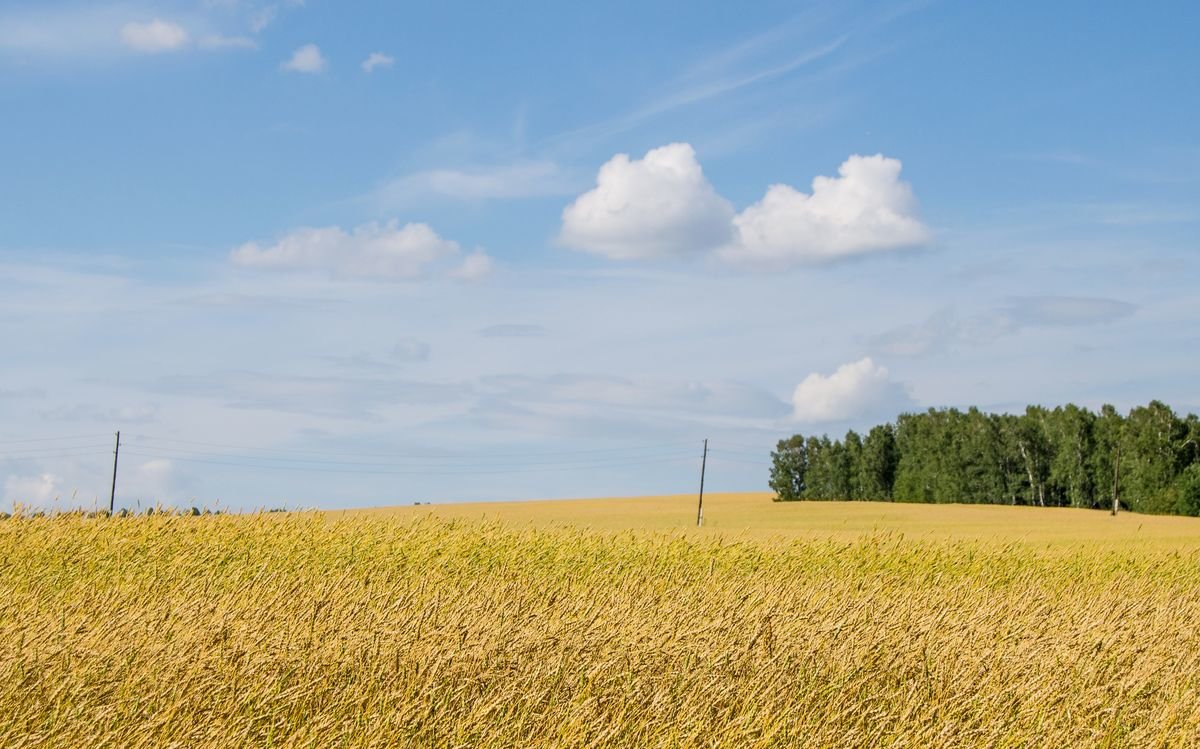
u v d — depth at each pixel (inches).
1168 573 1009.5
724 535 1127.6
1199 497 3725.4
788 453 5472.4
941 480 4653.1
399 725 299.3
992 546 1104.8
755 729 316.8
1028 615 554.3
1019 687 391.2
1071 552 1122.0
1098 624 522.3
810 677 387.2
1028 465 4355.3
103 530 868.0
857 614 508.4
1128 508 4089.6
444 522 1079.0
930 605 579.2
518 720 315.3
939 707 354.9
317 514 1024.2
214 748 283.9
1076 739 350.9
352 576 690.2
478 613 463.8
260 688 329.1
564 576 783.7
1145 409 3969.0
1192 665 463.2
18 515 907.4
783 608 510.6
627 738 306.8
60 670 341.7
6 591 563.5
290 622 428.5
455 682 350.3
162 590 596.1
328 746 287.7
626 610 482.9
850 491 5290.4
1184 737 353.1
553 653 388.8
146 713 309.9
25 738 282.7
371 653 374.6
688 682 366.9
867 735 324.5
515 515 2600.9
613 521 2357.3
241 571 723.4
